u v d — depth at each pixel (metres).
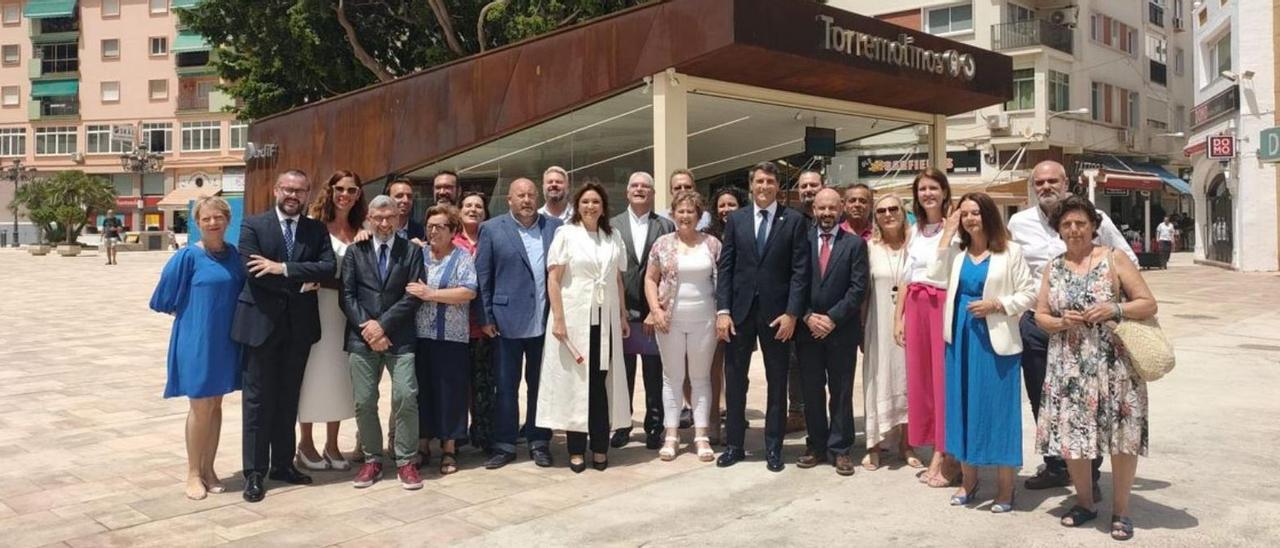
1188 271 26.02
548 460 6.15
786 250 5.88
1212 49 28.47
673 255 6.21
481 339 6.51
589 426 6.05
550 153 12.63
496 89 12.64
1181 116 41.78
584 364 5.90
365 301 5.55
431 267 5.98
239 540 4.64
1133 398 4.45
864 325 6.09
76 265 32.47
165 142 58.06
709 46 10.25
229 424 7.55
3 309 17.34
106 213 43.50
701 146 13.32
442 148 13.49
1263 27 24.38
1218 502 5.05
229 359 5.39
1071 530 4.63
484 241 6.16
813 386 5.97
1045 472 5.48
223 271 5.38
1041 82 30.38
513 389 6.17
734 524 4.84
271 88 22.78
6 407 8.21
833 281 5.76
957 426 5.05
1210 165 27.97
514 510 5.14
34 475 5.92
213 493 5.50
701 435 6.31
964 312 5.03
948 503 5.18
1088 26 33.31
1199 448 6.31
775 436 5.96
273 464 5.71
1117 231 5.07
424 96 13.79
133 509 5.18
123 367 10.56
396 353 5.63
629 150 11.56
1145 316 4.45
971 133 31.52
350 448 6.74
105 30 58.59
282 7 21.70
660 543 4.55
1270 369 9.71
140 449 6.65
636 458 6.39
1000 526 4.73
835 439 5.88
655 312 6.23
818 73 11.59
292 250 5.48
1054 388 4.62
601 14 18.53
